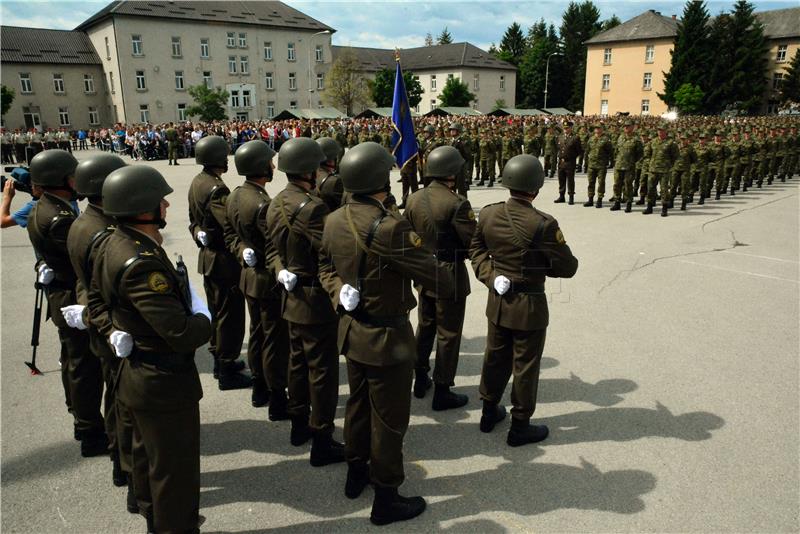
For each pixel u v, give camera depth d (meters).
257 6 52.12
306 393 3.72
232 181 18.91
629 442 3.70
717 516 2.99
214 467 3.52
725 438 3.71
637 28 54.19
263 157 4.01
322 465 3.54
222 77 49.28
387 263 2.80
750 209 12.53
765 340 5.31
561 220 11.37
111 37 44.31
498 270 3.59
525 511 3.06
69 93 46.31
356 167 2.78
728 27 50.03
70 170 3.50
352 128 27.94
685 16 49.47
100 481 3.39
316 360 3.42
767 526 2.90
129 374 2.52
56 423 4.03
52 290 3.49
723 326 5.68
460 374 4.85
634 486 3.25
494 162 16.36
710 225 10.72
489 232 3.57
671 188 12.51
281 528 2.96
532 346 3.57
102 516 3.07
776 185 16.95
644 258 8.32
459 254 4.06
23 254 9.00
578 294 6.72
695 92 47.31
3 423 4.01
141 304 2.37
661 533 2.87
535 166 3.44
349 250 2.83
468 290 4.11
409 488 3.27
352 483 3.20
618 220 11.32
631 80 54.78
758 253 8.57
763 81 51.12
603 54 56.34
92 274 2.69
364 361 2.85
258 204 3.86
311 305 3.38
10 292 7.04
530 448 3.67
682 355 5.01
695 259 8.23
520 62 89.88
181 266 2.68
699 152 13.02
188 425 2.62
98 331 2.74
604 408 4.14
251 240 3.95
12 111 44.03
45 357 5.09
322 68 55.59
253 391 4.42
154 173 2.57
